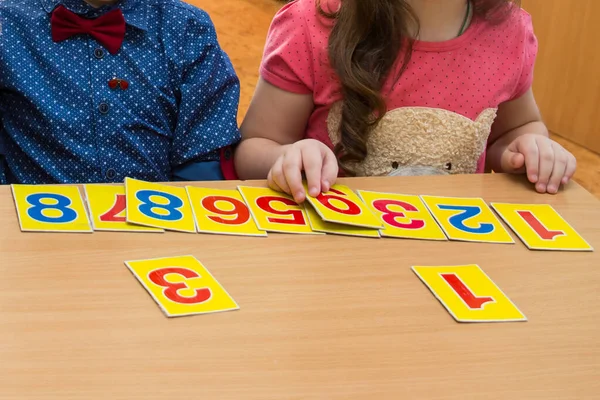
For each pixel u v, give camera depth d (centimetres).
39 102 121
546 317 77
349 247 86
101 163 123
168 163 130
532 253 89
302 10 126
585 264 88
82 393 61
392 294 78
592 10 264
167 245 83
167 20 128
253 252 83
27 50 122
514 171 112
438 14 122
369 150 124
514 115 137
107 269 77
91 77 123
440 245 89
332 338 71
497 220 96
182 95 126
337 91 124
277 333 71
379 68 121
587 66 272
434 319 75
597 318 78
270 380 64
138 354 66
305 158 99
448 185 105
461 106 125
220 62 131
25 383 61
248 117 130
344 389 64
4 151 125
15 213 85
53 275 75
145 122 126
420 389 65
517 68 129
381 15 119
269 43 128
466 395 65
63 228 83
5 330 67
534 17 285
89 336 67
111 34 123
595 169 263
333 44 121
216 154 128
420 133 123
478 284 82
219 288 76
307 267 82
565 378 69
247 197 95
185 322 71
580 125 280
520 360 70
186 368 65
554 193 106
